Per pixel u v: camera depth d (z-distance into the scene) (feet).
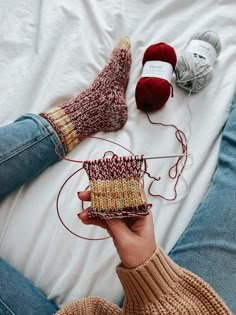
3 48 3.16
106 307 2.34
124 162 2.11
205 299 2.11
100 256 2.58
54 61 3.13
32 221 2.66
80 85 3.09
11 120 2.96
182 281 2.14
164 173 2.82
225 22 3.30
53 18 3.22
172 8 3.34
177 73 2.98
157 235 2.64
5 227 2.66
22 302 2.35
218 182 2.72
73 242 2.61
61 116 2.84
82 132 2.91
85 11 3.33
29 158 2.65
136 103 2.97
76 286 2.54
